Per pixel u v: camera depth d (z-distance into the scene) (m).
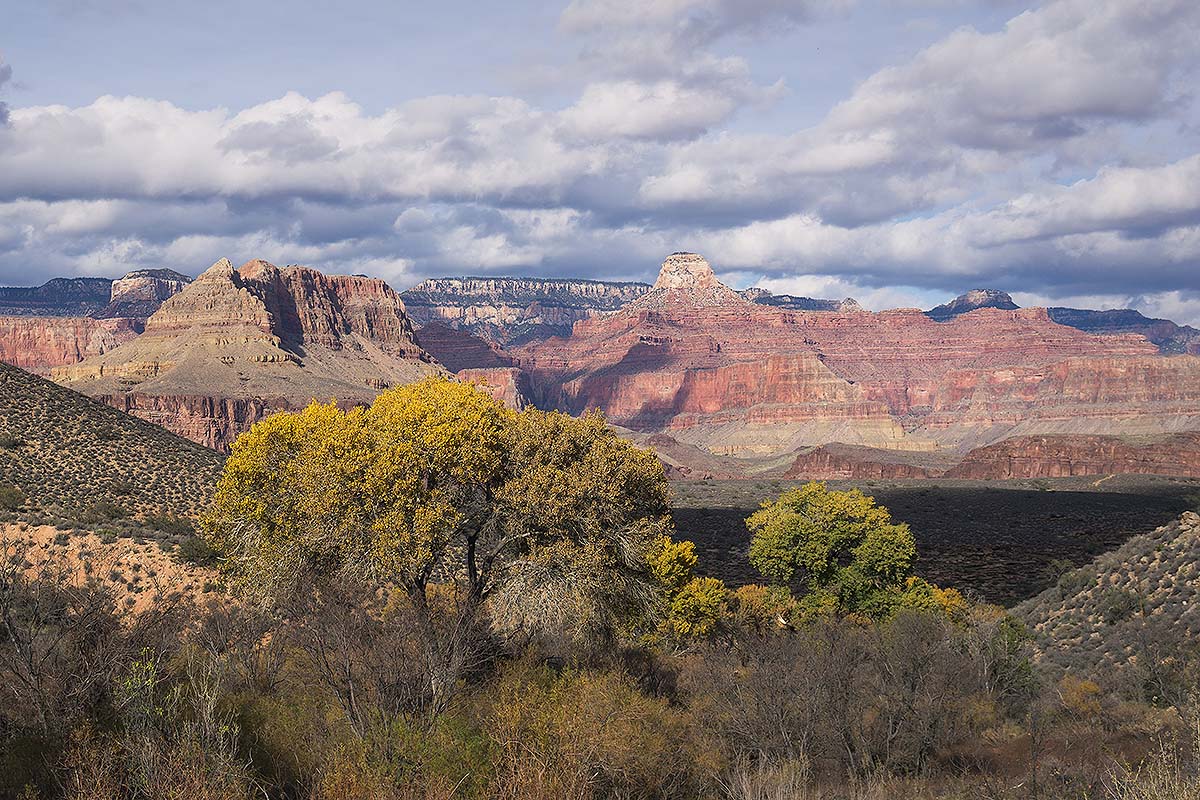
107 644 19.16
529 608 27.92
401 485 27.55
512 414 32.66
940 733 26.84
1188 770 15.53
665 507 33.31
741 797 19.86
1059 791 19.27
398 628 20.42
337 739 17.92
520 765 17.03
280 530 29.11
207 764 15.64
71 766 15.20
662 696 27.94
